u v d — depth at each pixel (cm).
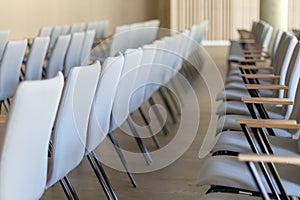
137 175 446
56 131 251
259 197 243
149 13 1666
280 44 528
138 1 1656
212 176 265
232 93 492
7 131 195
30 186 220
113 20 1623
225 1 1608
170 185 422
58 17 1454
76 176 443
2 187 202
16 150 202
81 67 252
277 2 1169
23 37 1332
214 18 1616
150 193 405
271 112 423
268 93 505
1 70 487
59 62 620
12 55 493
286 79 427
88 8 1550
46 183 254
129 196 398
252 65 591
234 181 260
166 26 1666
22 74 671
